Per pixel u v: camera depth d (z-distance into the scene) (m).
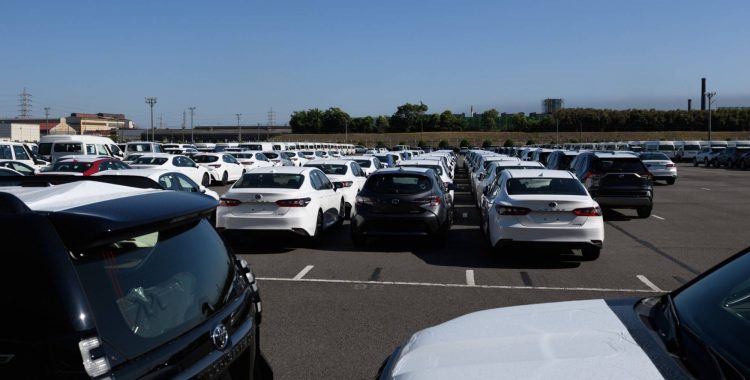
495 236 9.63
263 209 10.64
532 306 3.31
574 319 2.95
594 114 141.62
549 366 2.38
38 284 1.95
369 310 6.89
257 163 32.81
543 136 138.38
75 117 155.25
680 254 10.57
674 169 28.23
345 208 15.36
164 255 2.50
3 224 1.98
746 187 26.88
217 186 28.69
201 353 2.36
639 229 13.75
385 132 154.75
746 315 2.79
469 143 129.50
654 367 2.30
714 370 2.23
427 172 11.41
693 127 133.12
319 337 5.91
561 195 9.69
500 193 10.22
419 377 2.48
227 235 10.77
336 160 16.83
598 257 10.22
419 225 10.73
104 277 2.16
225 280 2.79
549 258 10.16
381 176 11.18
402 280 8.46
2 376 1.93
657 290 7.93
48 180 3.45
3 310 1.95
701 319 2.76
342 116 152.25
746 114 130.38
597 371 2.29
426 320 6.50
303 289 7.93
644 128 137.00
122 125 172.88
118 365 2.03
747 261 3.18
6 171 17.47
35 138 84.00
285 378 4.86
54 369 1.92
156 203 2.54
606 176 15.41
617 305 3.16
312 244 11.18
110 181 3.41
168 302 2.38
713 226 14.24
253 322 2.88
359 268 9.30
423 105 155.50
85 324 1.95
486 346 2.69
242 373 2.69
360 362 5.23
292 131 153.62
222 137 150.25
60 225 2.05
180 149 45.91
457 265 9.54
